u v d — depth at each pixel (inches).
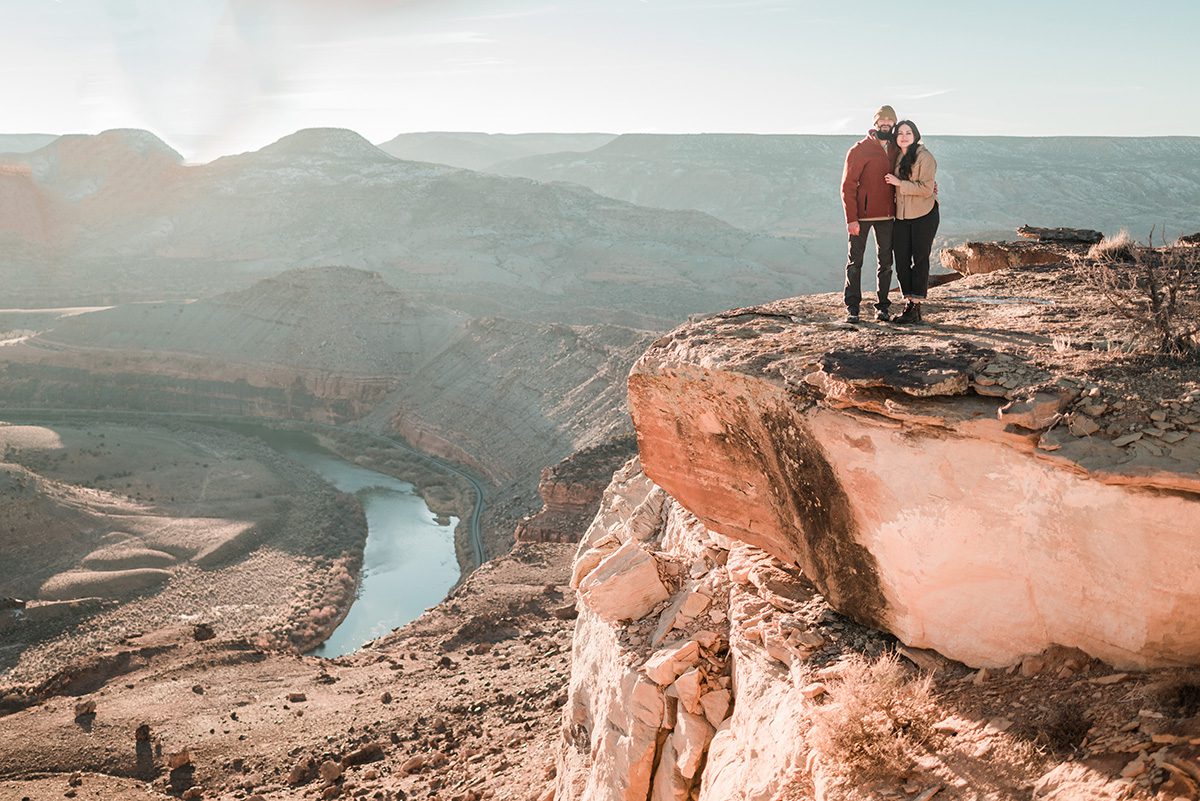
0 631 2583.7
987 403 278.4
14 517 3267.7
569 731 591.5
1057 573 267.6
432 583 3132.4
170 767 1256.2
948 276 690.2
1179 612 244.5
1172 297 292.8
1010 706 263.4
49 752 1322.6
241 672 1692.9
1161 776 209.0
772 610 374.9
